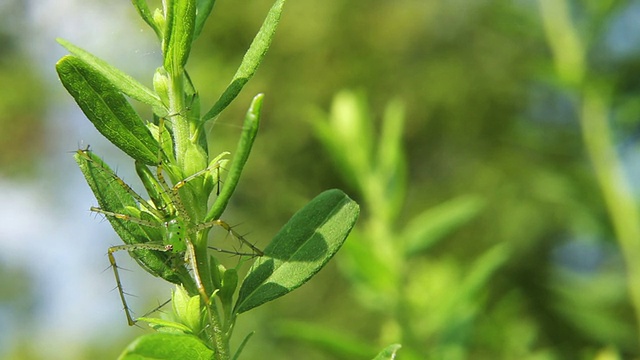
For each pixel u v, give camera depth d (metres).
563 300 0.72
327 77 1.82
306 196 1.80
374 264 0.53
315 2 1.83
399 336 0.53
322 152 1.80
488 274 0.53
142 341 0.30
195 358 0.31
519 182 1.66
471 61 1.78
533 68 0.69
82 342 1.83
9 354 1.88
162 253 0.34
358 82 1.82
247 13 1.80
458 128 1.78
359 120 0.58
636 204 0.65
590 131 0.67
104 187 0.34
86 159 0.34
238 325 1.31
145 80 1.59
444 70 1.77
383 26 1.81
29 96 2.00
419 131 1.81
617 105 0.67
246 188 1.81
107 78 0.33
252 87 1.82
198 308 0.33
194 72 1.81
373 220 0.56
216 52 1.83
